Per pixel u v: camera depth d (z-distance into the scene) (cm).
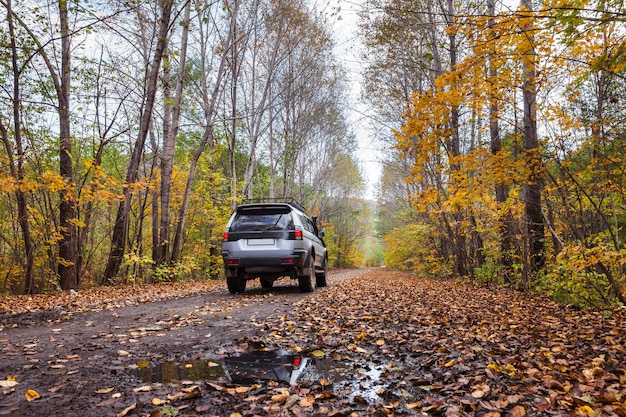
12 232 1259
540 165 760
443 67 1559
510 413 253
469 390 294
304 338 461
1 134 1000
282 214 900
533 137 860
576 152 718
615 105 732
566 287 785
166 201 1537
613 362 365
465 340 449
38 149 1128
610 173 698
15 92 1059
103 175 1082
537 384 306
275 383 306
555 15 385
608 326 543
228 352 398
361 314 636
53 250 1220
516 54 546
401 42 1438
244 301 794
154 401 262
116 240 1366
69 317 611
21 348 407
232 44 1791
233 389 287
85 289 1173
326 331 497
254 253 872
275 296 878
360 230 6500
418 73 1792
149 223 2220
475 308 737
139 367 345
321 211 4472
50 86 1220
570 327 547
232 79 2005
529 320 604
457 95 596
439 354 391
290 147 2719
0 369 332
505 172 756
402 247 3053
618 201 802
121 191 1398
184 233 2175
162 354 388
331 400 277
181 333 484
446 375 327
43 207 1251
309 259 927
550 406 262
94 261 1817
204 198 2169
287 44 2217
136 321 573
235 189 2039
